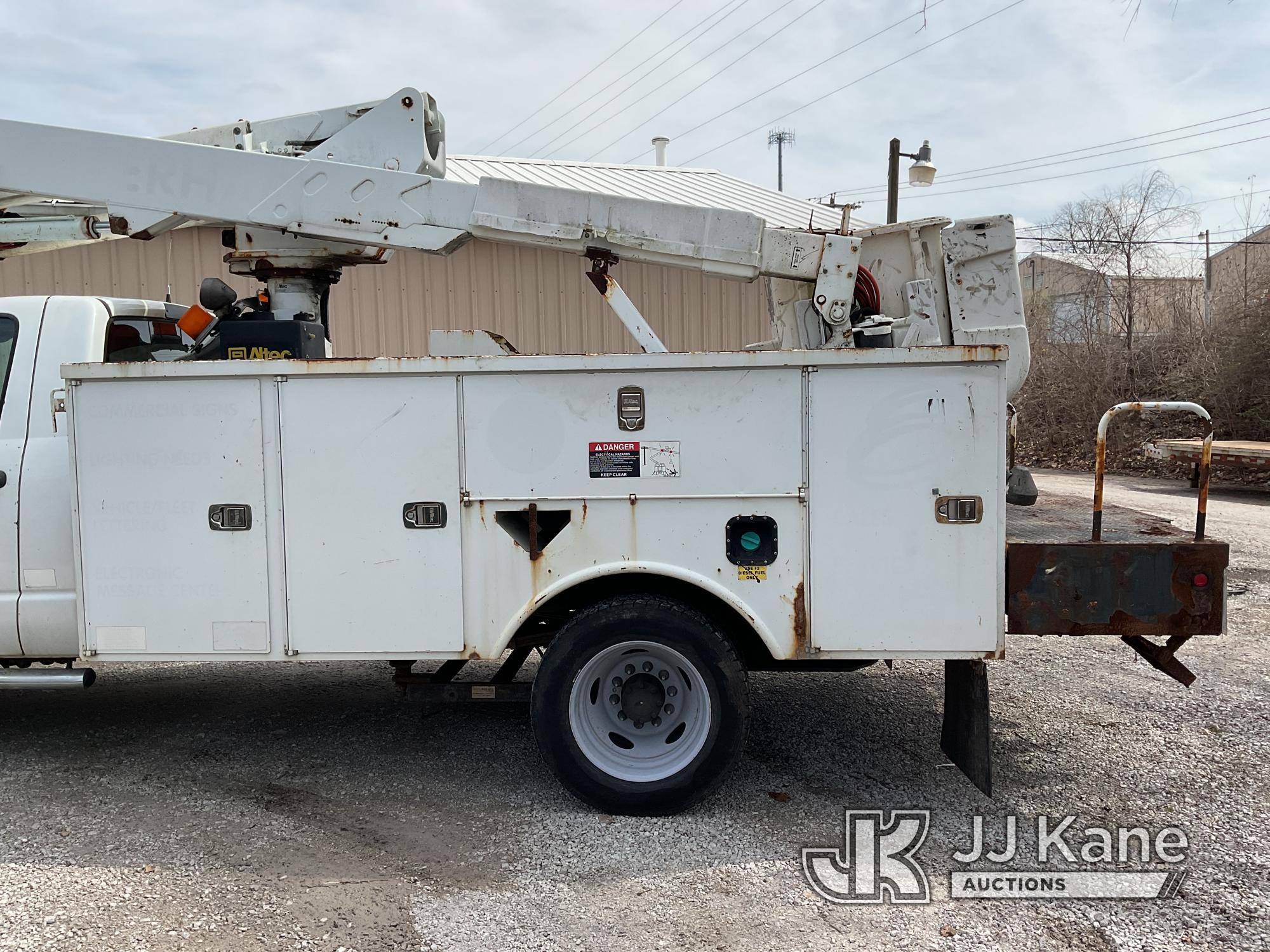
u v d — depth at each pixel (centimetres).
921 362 337
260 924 276
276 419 356
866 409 341
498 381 350
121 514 362
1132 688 508
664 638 345
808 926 277
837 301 409
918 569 343
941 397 338
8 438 403
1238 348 1673
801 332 423
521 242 409
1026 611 343
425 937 270
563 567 352
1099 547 342
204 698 510
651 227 407
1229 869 311
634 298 1141
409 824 347
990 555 341
